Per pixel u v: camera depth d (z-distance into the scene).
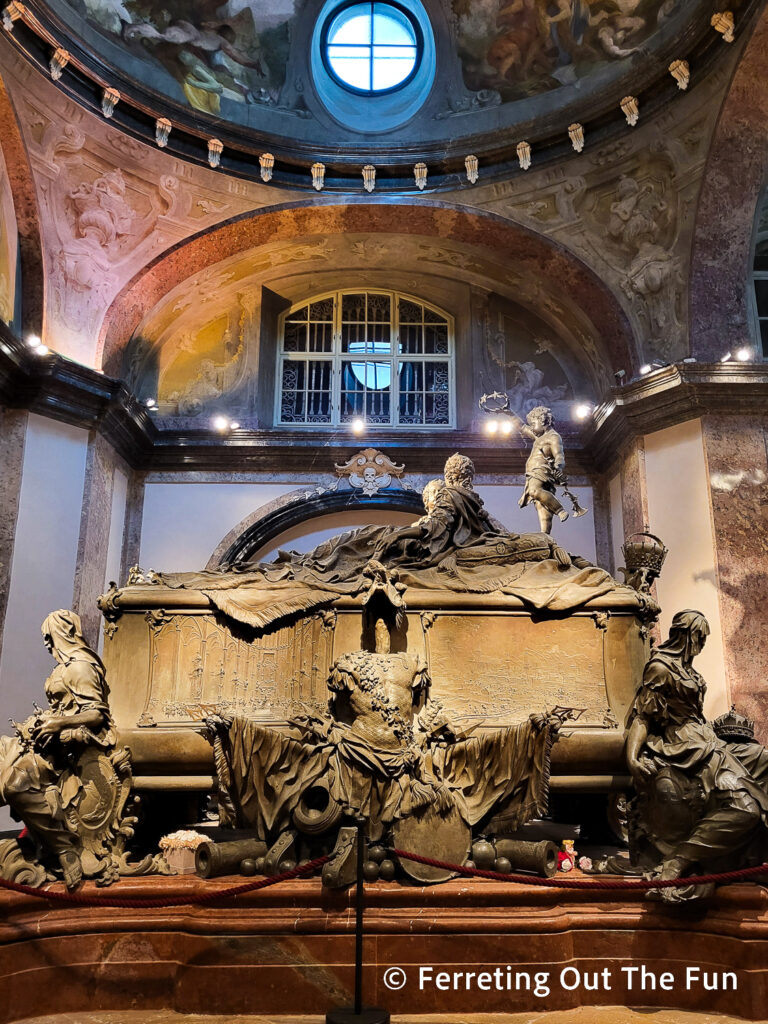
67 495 8.52
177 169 9.52
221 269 10.41
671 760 3.95
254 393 10.58
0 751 3.93
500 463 10.27
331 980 3.54
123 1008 3.57
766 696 7.59
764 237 9.96
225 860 3.86
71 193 8.95
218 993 3.51
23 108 8.21
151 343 10.51
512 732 4.13
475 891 3.74
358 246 10.62
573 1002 3.60
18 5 7.59
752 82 8.11
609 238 9.66
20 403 8.34
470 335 10.86
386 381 11.03
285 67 9.94
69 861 3.79
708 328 8.89
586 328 10.32
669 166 9.13
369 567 4.69
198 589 4.68
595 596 4.68
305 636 4.65
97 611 8.80
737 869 3.78
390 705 4.16
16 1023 3.39
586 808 5.35
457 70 10.02
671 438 8.70
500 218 9.87
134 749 4.29
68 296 9.02
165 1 9.14
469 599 4.68
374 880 3.80
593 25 9.24
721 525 8.06
